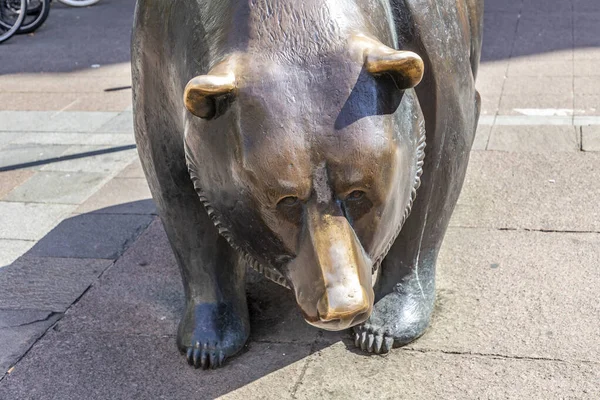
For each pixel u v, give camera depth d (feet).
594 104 18.72
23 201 16.02
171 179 9.09
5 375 10.28
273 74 6.70
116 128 20.12
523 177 14.87
